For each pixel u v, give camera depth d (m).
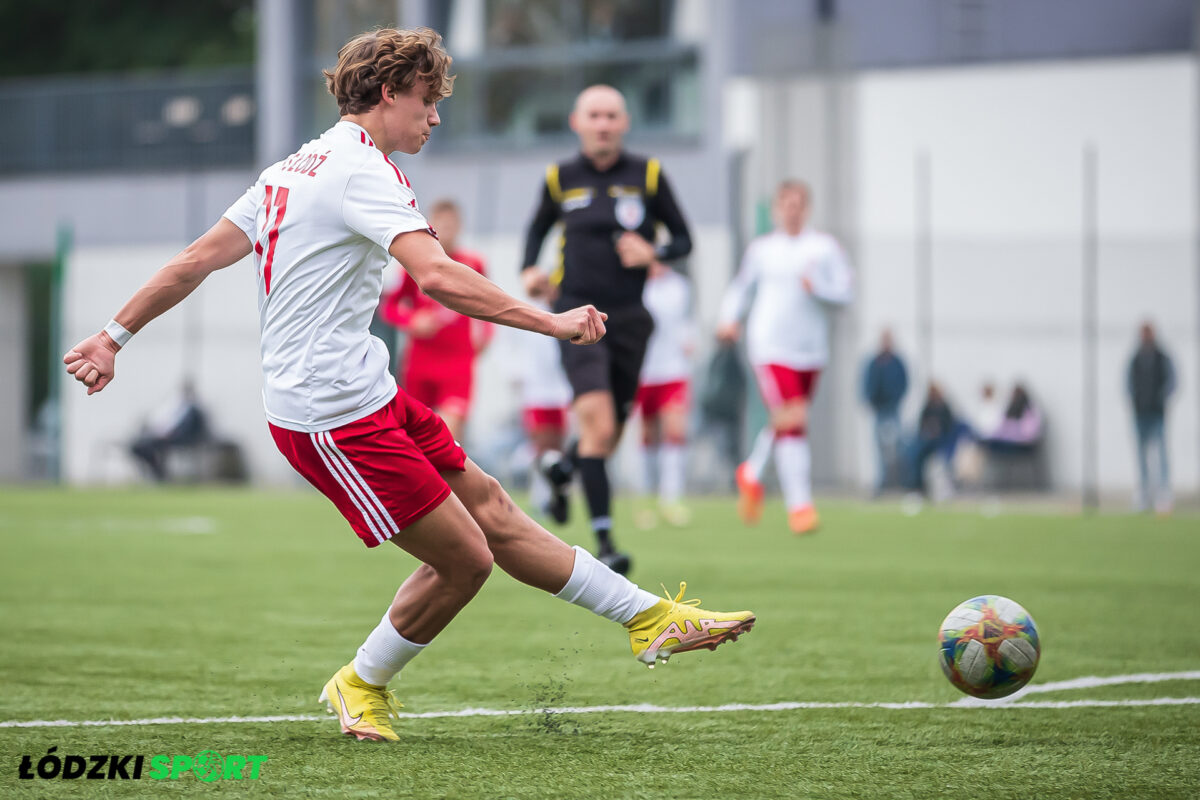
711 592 25.80
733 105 74.31
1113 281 67.69
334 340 12.28
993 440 66.56
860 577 28.41
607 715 14.50
